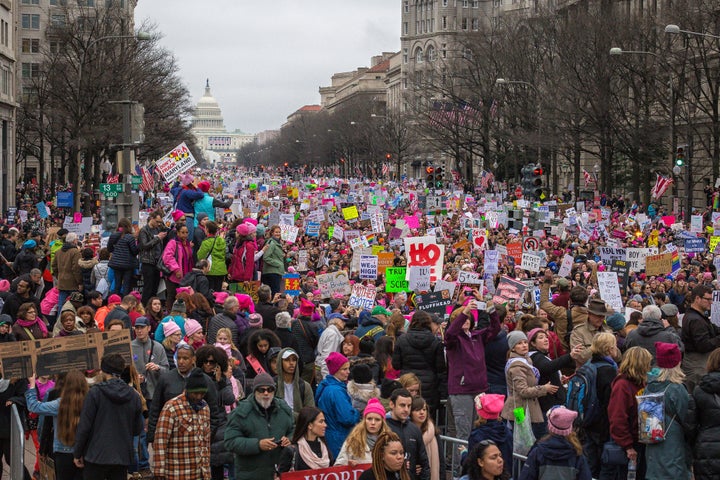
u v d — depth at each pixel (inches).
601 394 609.9
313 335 779.4
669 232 1937.7
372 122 6707.7
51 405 583.8
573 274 1323.8
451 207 2778.1
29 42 5423.2
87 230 1560.0
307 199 2881.4
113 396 561.9
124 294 1032.2
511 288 959.0
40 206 1987.0
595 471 613.6
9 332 722.2
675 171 2285.9
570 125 3218.5
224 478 659.4
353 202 3117.6
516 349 639.1
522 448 608.4
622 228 2100.1
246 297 855.1
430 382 693.3
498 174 4813.0
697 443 566.3
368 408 512.1
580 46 3078.2
